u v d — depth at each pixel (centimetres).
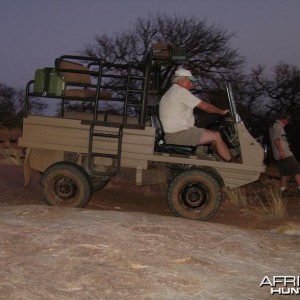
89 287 445
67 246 530
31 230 579
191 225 632
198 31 2381
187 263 510
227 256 545
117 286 449
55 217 635
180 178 760
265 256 559
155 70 876
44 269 476
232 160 782
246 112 2339
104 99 822
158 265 498
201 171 759
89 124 777
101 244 537
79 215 644
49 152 816
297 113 2353
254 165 757
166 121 785
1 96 2936
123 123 775
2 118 2817
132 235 571
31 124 794
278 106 2408
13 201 846
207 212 756
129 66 789
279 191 1154
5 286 439
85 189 771
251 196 1197
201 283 470
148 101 833
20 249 523
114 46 2466
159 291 446
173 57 801
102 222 611
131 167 776
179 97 779
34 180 1052
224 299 441
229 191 984
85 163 813
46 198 776
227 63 2356
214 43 2370
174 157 767
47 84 793
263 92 2420
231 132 791
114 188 1067
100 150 778
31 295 427
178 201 760
